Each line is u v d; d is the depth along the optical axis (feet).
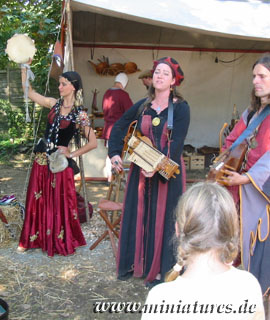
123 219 10.59
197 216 4.26
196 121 28.35
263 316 4.60
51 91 28.07
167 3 16.66
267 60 7.55
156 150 9.44
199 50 27.27
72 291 10.27
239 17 16.79
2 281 10.65
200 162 25.94
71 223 12.40
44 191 12.17
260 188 7.72
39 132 29.27
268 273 7.85
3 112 29.32
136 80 27.04
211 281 4.31
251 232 7.93
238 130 8.64
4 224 13.16
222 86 28.04
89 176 21.61
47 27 22.91
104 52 26.25
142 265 10.45
